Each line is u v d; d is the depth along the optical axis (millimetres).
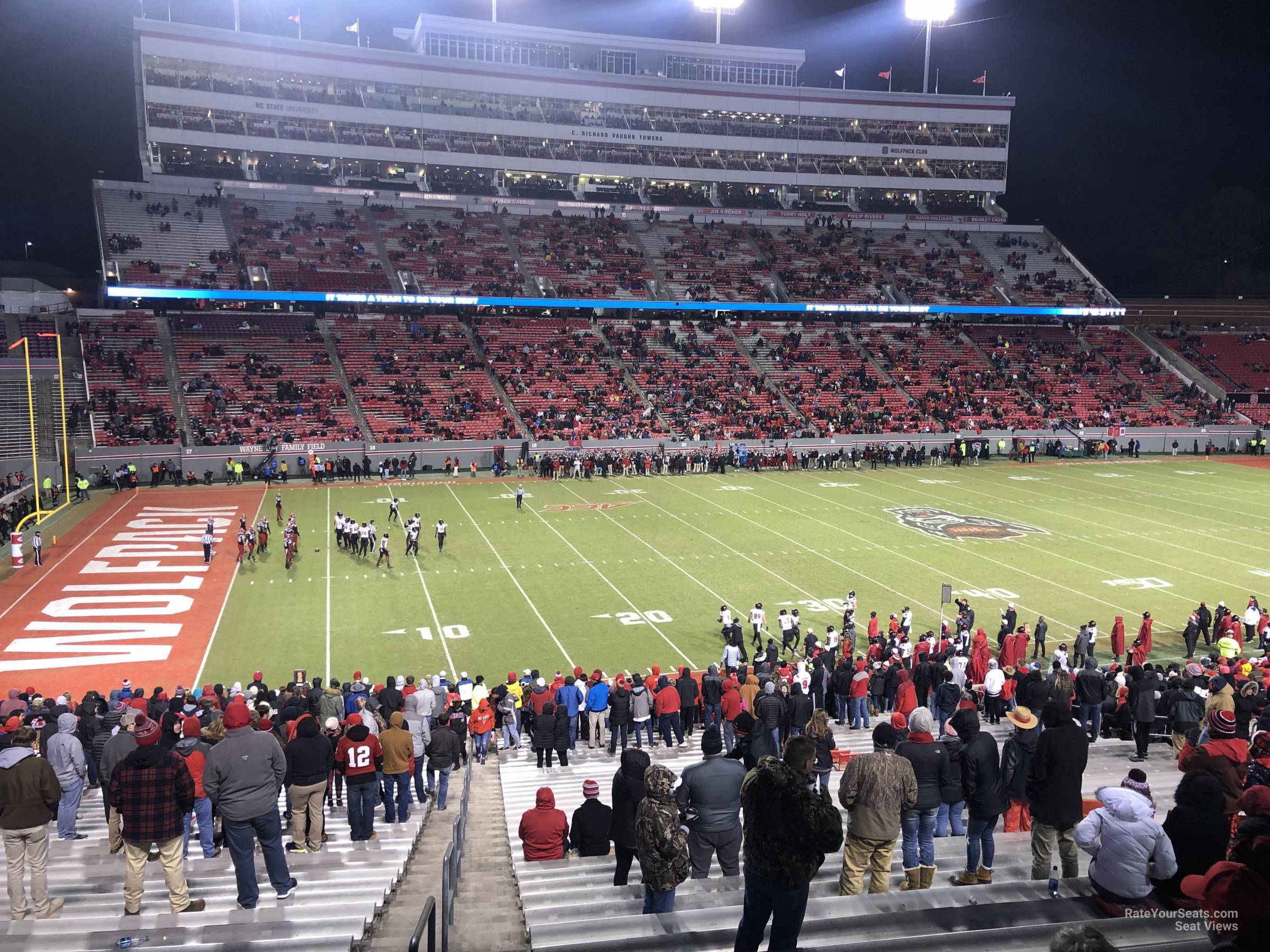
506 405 59812
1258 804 5797
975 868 8242
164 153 70375
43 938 7090
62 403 49250
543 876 9234
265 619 28578
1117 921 5086
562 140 78812
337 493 48594
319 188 73062
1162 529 40625
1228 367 74312
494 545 37625
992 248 83875
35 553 34344
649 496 48406
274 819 8242
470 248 71938
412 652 25922
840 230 83125
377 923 7824
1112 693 18016
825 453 59656
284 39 70688
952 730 8383
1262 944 3844
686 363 67000
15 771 8078
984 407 66438
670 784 7039
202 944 6910
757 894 5457
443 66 74938
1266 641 25672
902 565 34812
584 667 24969
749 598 30938
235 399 55438
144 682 23719
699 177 82000
